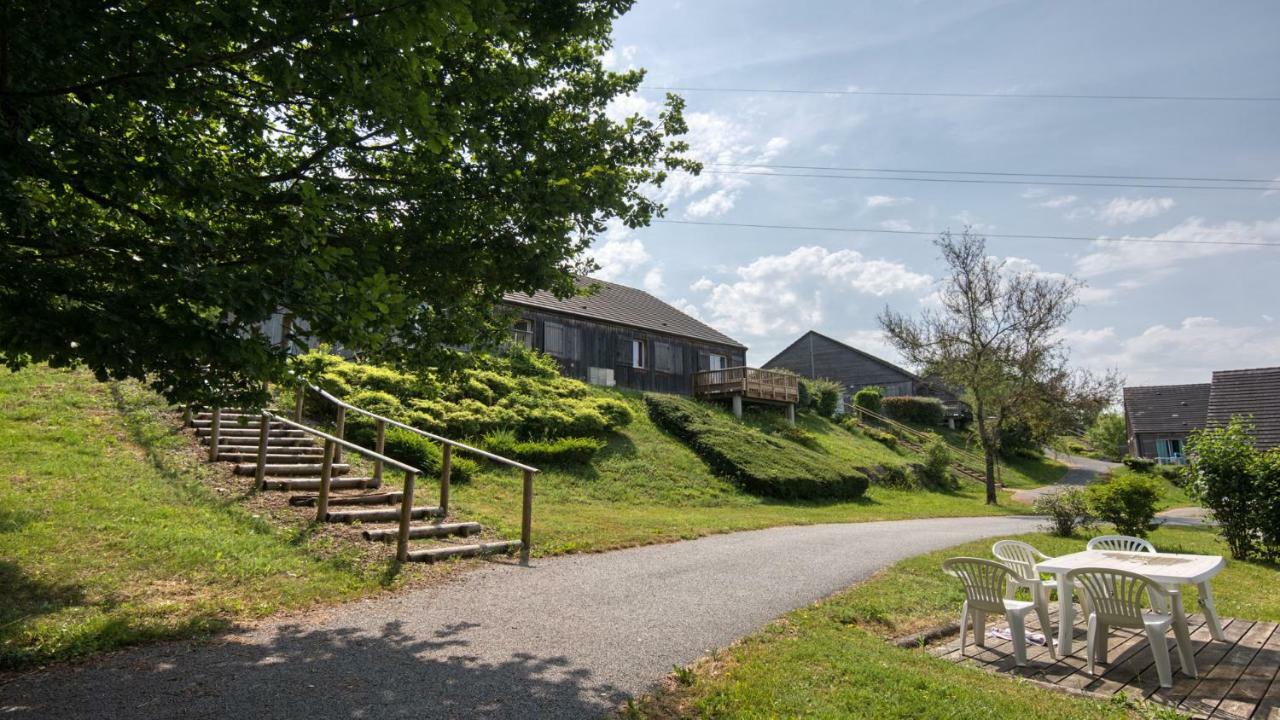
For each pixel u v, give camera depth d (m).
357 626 5.56
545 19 5.21
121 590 5.78
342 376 14.63
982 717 4.27
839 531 12.78
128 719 3.68
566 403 18.66
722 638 5.64
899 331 26.09
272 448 10.62
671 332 29.56
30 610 5.14
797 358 53.25
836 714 4.12
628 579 7.57
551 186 5.47
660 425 21.84
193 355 3.81
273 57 3.66
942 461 27.92
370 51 3.66
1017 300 24.86
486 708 4.05
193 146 4.48
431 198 5.20
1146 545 7.87
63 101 3.56
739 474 18.25
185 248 3.70
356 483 10.09
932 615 7.12
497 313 7.41
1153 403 48.41
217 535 7.31
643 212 6.60
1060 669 5.70
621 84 6.91
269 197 4.32
